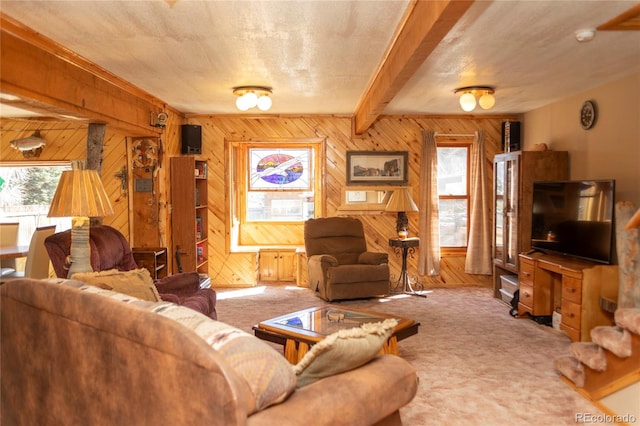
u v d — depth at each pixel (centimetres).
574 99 512
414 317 487
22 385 197
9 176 643
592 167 481
